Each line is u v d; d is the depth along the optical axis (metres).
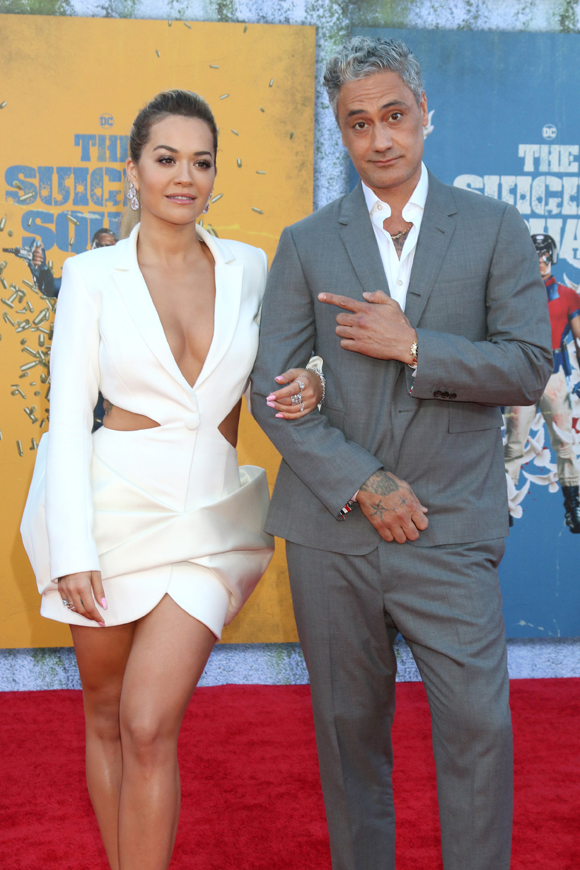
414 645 1.86
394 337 1.75
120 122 3.44
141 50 3.42
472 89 3.48
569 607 3.64
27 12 3.39
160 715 1.74
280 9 3.48
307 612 1.91
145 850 1.72
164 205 1.89
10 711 3.42
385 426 1.85
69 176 3.45
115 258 1.94
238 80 3.46
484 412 1.89
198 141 1.89
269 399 1.82
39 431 3.53
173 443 1.91
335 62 1.82
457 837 1.75
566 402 3.59
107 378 1.92
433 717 1.83
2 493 3.54
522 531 3.62
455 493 1.85
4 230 3.45
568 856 2.29
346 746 1.94
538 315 1.83
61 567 1.80
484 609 1.80
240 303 2.00
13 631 3.60
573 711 3.37
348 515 1.86
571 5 3.49
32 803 2.62
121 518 1.88
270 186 3.51
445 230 1.85
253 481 2.10
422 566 1.82
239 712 3.38
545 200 3.54
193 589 1.87
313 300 1.94
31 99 3.41
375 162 1.81
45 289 3.49
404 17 3.50
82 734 3.19
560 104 3.51
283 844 2.37
